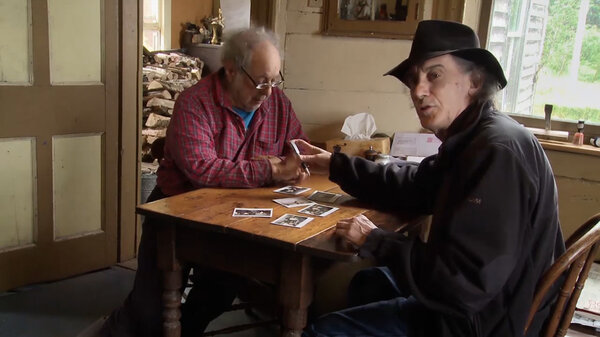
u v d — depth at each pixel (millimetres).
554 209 1463
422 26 1572
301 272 1554
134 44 3025
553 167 2811
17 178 2754
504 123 1473
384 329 1645
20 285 2855
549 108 2834
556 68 2941
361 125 2883
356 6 2916
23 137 2715
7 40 2590
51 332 2506
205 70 6863
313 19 2967
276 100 2346
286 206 1852
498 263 1327
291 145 2137
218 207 1804
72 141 2900
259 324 2201
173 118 2139
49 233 2904
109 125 3021
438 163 1617
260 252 1635
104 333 2320
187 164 2049
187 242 1764
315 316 2428
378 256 1477
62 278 3002
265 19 2984
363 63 2969
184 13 7000
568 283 1498
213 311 2357
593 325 2275
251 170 2057
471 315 1381
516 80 3047
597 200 2732
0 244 2760
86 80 2893
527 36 2975
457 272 1350
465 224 1354
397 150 2924
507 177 1351
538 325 1529
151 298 2129
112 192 3119
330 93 3041
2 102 2609
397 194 1876
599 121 2871
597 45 2820
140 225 3338
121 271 3152
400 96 2963
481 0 2920
